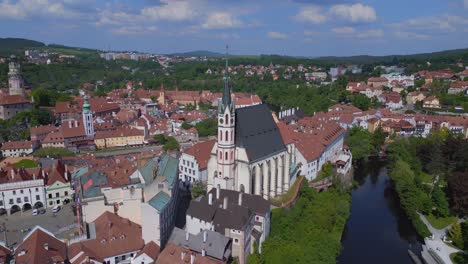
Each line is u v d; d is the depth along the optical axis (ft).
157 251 352.90
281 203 483.92
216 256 337.52
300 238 433.48
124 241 358.64
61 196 467.52
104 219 374.43
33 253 315.99
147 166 486.38
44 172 483.92
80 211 390.21
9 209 438.40
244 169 465.06
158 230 358.23
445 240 460.14
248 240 375.86
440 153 640.17
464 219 507.71
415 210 519.60
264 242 400.88
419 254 444.55
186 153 567.18
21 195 444.55
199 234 355.36
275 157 512.22
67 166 547.90
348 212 515.91
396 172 599.16
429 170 652.48
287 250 395.96
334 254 420.77
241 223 361.10
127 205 397.39
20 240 371.56
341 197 562.66
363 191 628.28
